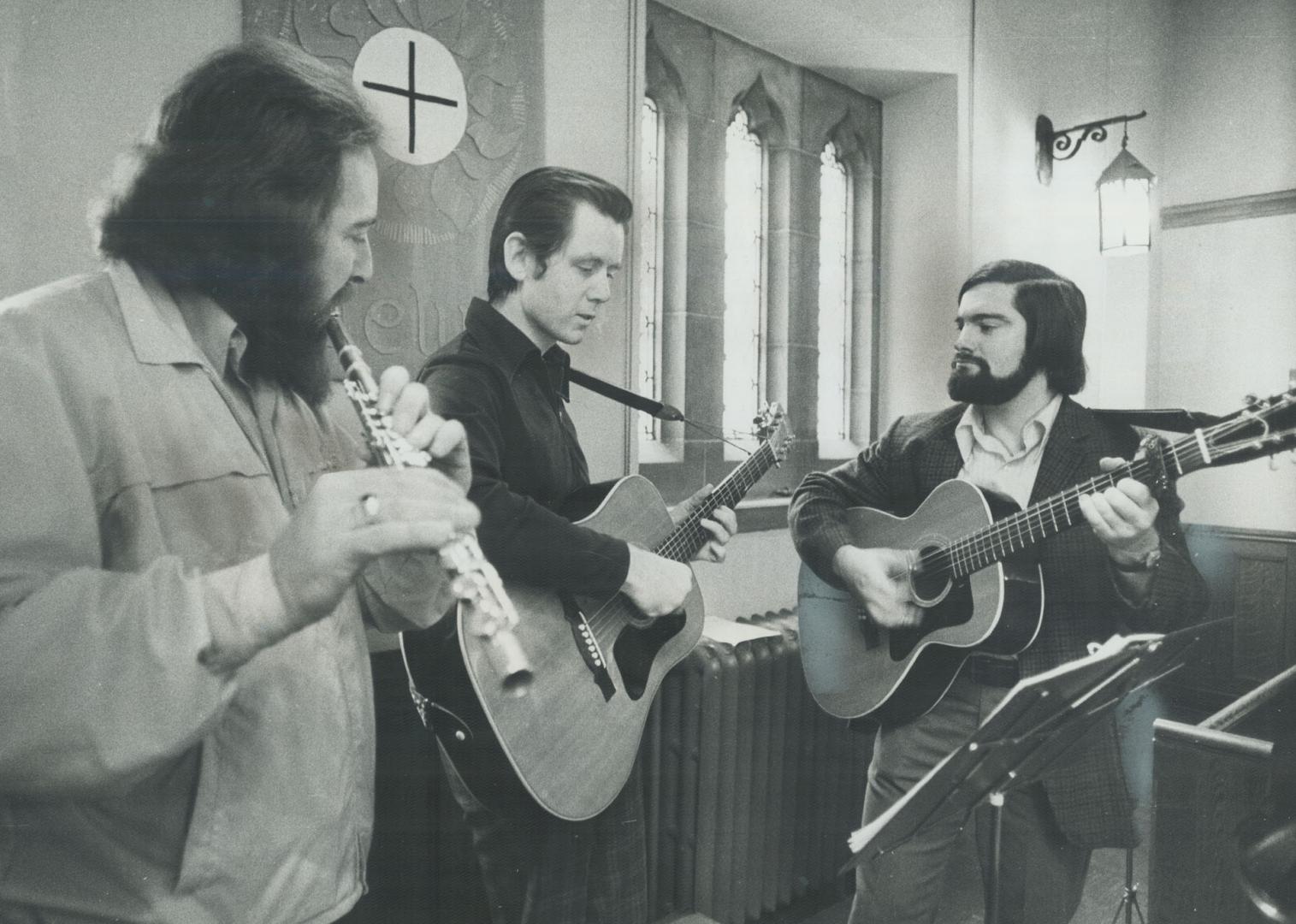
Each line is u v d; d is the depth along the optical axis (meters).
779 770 2.59
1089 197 4.22
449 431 0.87
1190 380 4.53
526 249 1.74
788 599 3.24
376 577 1.13
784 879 2.63
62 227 1.46
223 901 0.91
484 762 1.52
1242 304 4.38
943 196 3.56
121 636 0.69
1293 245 4.24
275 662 0.95
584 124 2.30
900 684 2.16
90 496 0.80
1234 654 4.27
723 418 3.17
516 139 2.15
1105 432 2.19
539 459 1.68
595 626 1.66
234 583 0.71
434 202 2.00
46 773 0.70
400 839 1.83
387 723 1.81
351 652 1.07
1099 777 1.90
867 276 3.69
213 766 0.90
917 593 2.14
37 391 0.78
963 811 1.51
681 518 1.92
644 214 2.96
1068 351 2.19
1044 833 1.97
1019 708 1.19
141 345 0.90
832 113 3.53
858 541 2.32
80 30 1.47
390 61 1.91
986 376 2.20
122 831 0.88
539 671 1.56
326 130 0.98
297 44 1.76
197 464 0.91
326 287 1.03
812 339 3.48
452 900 1.87
